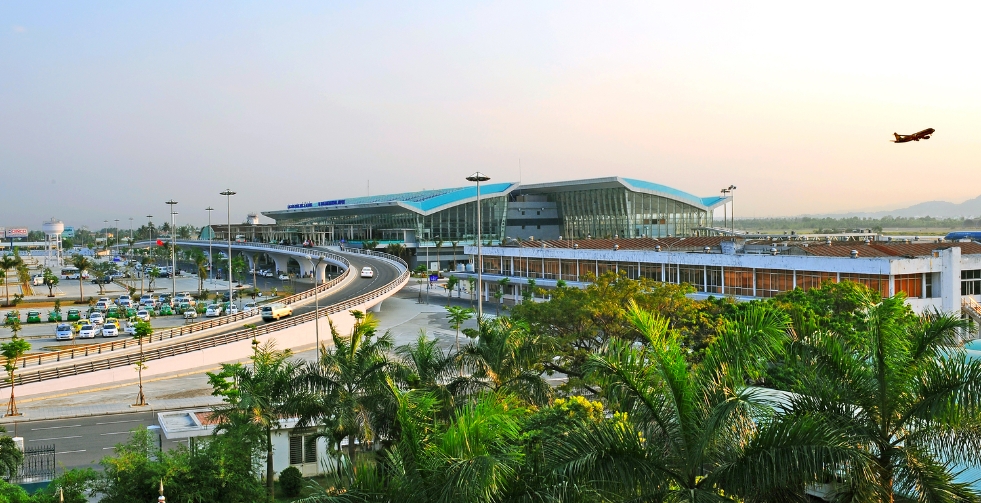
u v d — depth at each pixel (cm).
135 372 6469
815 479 1482
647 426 1695
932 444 1636
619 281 4772
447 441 1574
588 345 4844
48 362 6606
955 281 6731
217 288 16000
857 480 1486
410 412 1734
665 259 8931
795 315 1916
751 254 8038
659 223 18675
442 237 19250
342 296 10862
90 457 4119
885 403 1647
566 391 3728
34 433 4675
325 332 8506
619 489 1538
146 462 2773
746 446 1532
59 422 4978
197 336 8150
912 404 1633
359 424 2806
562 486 1482
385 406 2819
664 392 1659
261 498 2897
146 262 18925
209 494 2716
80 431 4719
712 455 1596
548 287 10800
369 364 3005
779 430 1497
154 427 4078
